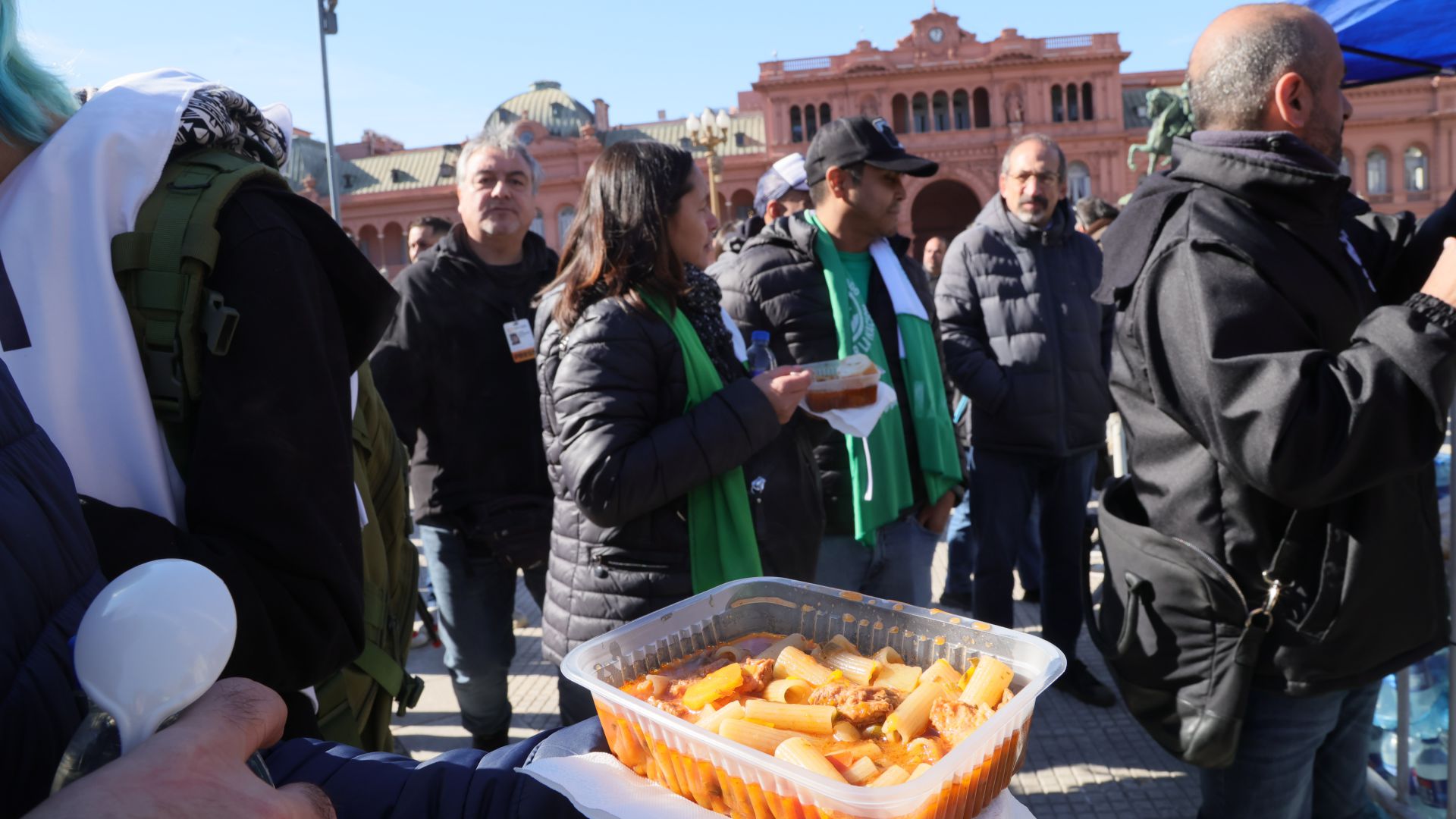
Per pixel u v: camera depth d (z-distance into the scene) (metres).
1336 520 1.71
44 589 0.61
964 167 52.19
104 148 1.11
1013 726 0.83
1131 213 1.99
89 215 1.09
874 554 3.24
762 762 0.77
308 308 1.16
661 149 2.18
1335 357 1.64
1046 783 3.29
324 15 17.86
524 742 0.93
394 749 1.82
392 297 1.33
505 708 3.54
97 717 0.51
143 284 1.09
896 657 1.07
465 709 3.50
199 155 1.21
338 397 1.19
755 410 2.04
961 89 52.19
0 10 1.10
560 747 0.92
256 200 1.18
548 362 2.18
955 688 0.95
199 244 1.10
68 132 1.13
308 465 1.11
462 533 3.37
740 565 2.08
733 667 1.01
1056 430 3.87
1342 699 1.96
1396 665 1.79
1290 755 1.87
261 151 1.40
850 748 0.87
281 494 1.08
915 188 52.94
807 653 1.08
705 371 2.13
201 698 0.52
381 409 1.91
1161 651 1.89
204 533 1.08
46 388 1.06
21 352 1.06
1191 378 1.72
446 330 3.37
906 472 3.15
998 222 4.08
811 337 3.12
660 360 2.09
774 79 53.44
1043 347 3.89
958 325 4.06
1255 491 1.76
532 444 3.43
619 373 2.03
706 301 2.26
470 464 3.39
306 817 0.50
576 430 2.02
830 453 3.12
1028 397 3.86
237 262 1.12
